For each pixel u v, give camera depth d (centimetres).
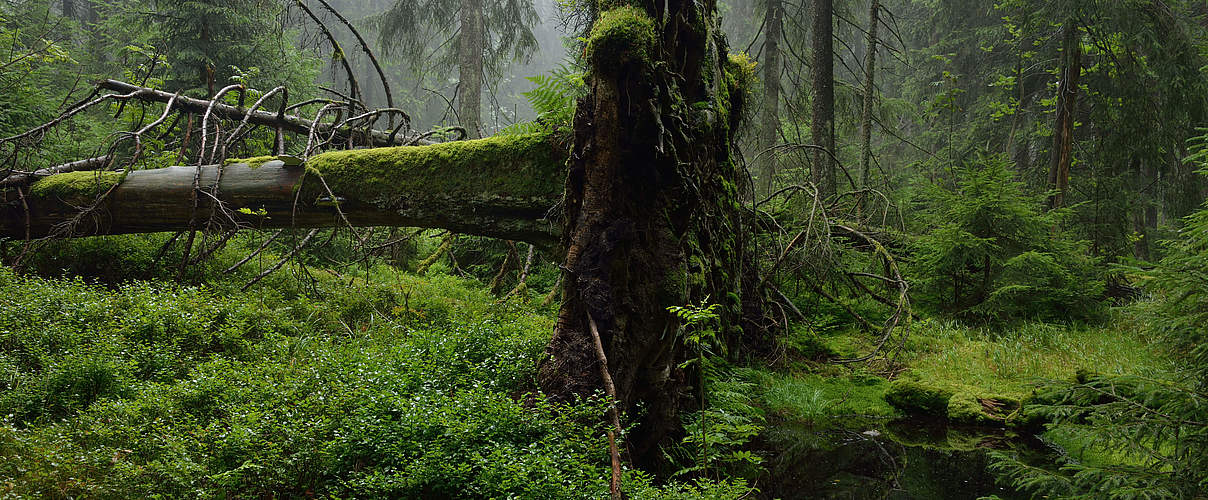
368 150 713
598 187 514
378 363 529
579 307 516
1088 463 552
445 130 1062
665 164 522
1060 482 423
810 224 862
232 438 377
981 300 1023
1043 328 913
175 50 1266
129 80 1030
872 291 1027
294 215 712
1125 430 405
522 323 746
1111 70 1386
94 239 838
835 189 1269
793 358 857
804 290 999
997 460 580
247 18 1298
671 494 378
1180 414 393
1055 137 1404
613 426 448
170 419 427
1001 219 1014
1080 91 1605
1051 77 1661
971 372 790
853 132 1689
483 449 392
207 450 383
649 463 507
